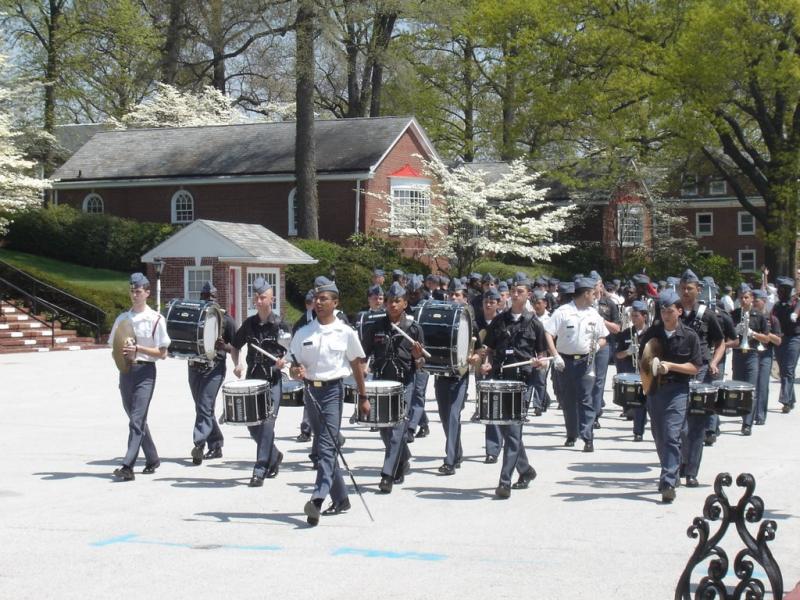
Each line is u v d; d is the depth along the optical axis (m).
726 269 60.34
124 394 13.13
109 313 38.72
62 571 8.79
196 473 13.47
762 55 45.25
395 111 70.75
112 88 67.00
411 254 52.38
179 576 8.60
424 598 7.98
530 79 52.81
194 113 65.06
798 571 8.80
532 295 18.97
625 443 16.38
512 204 50.19
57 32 59.97
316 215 48.12
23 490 12.33
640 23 48.31
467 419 19.36
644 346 11.91
